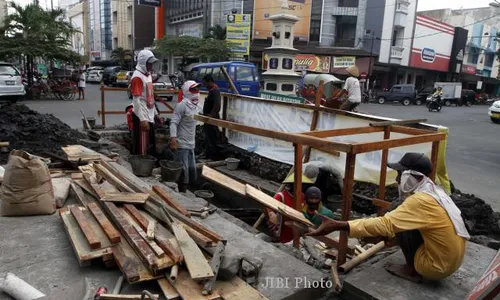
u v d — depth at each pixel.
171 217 3.10
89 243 2.75
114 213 3.20
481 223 4.62
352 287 2.74
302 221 3.32
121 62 48.41
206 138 7.64
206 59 31.88
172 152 6.12
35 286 2.54
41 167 3.61
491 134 14.12
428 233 2.60
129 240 2.82
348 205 2.83
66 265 2.80
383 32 34.75
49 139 6.62
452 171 8.15
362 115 5.29
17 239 3.14
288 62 14.05
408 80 40.00
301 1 34.00
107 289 2.54
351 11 34.34
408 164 2.76
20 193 3.52
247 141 7.39
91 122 9.05
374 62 34.62
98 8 57.06
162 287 2.44
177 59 37.34
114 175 4.30
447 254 2.60
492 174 7.97
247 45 31.02
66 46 20.22
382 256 3.31
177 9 42.62
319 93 5.95
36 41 18.59
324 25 34.81
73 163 4.95
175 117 5.37
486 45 47.16
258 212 5.45
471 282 2.86
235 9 32.28
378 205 3.73
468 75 45.81
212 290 2.41
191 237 2.89
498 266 2.13
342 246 3.01
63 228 3.38
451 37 41.16
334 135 3.73
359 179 5.25
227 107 7.90
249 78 15.80
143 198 3.51
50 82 20.06
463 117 21.19
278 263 2.99
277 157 6.69
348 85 7.88
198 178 6.97
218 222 3.74
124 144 8.22
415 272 2.84
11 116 6.80
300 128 6.33
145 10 48.19
